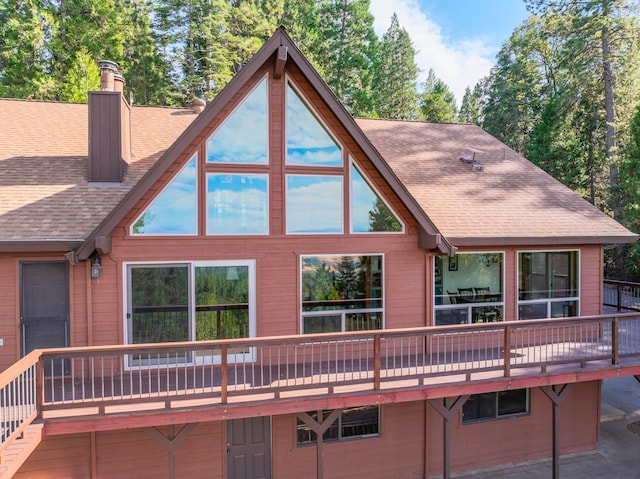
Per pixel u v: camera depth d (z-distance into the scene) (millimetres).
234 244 7129
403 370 6969
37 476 6363
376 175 7695
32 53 20266
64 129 9523
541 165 26031
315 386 6070
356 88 29922
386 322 7836
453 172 10508
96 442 6582
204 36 25906
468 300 8445
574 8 22922
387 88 35594
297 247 7383
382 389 6328
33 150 8531
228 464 7234
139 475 6781
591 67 22922
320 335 6094
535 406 8750
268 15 29125
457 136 12914
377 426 7887
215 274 7105
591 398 9117
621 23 20891
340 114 7180
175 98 25516
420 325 8016
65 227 6574
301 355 7457
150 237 6773
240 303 7203
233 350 7164
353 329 7719
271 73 7195
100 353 5391
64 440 6473
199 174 6961
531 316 8828
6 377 4445
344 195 7570
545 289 8906
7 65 20438
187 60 26531
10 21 20047
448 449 6664
